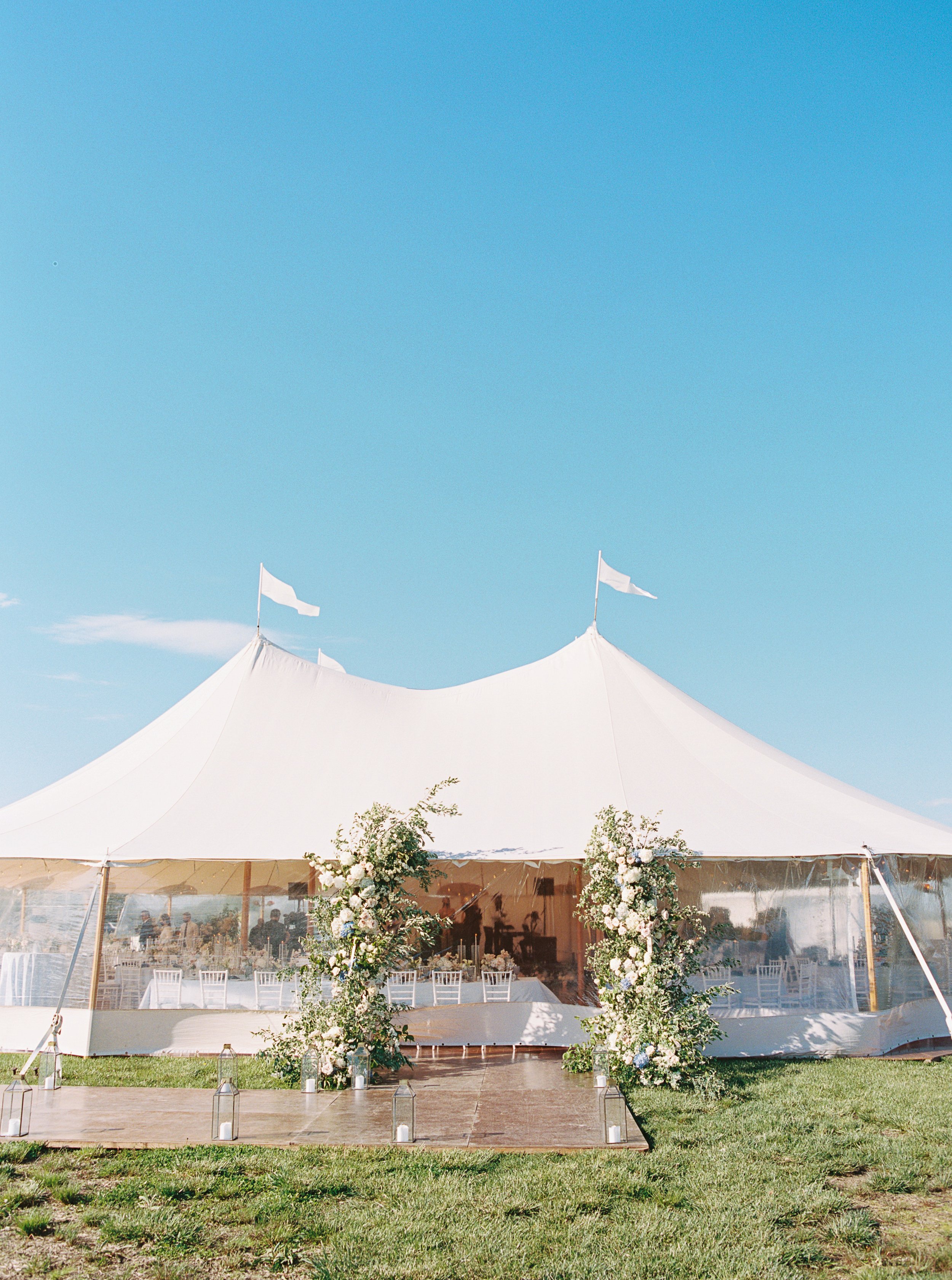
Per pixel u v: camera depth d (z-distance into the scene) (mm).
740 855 12859
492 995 13219
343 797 14766
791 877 13320
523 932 13492
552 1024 13109
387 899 11578
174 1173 7320
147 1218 6332
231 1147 8000
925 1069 11711
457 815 13289
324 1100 9945
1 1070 11469
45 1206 6664
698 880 13320
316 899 11797
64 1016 12672
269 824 13875
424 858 11891
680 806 14070
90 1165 7586
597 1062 10789
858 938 13148
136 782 15258
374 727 16844
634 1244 5977
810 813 14469
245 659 17547
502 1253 5793
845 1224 6250
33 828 13969
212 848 13055
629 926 11422
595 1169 7441
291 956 13156
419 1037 12945
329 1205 6645
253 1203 6656
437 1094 10172
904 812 16141
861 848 13141
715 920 13156
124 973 12812
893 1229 6320
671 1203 6691
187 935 13125
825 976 13008
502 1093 10258
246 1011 12688
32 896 13320
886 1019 12984
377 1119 9023
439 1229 6172
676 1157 7781
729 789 14820
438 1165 7457
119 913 13000
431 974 13180
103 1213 6465
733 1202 6707
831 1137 8336
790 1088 10430
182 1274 5551
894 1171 7430
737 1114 9250
